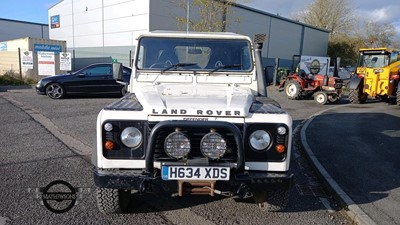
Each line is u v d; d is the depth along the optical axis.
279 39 31.61
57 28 28.73
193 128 2.81
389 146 6.43
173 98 3.17
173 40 4.15
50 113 8.94
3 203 3.52
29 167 4.65
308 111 11.56
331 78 14.05
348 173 4.80
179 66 4.08
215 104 3.01
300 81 14.59
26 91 14.48
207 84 4.00
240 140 2.77
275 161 2.97
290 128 2.95
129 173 2.85
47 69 17.12
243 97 3.31
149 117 2.87
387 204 3.77
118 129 2.89
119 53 22.19
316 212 3.65
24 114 8.65
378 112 11.41
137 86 3.99
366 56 14.72
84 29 25.28
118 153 2.92
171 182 2.81
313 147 6.25
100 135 2.89
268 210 3.49
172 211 3.52
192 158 2.82
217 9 18.36
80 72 12.16
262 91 4.02
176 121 2.76
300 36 34.78
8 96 12.38
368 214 3.51
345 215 3.61
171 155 2.80
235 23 24.31
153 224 3.23
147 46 4.13
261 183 2.87
